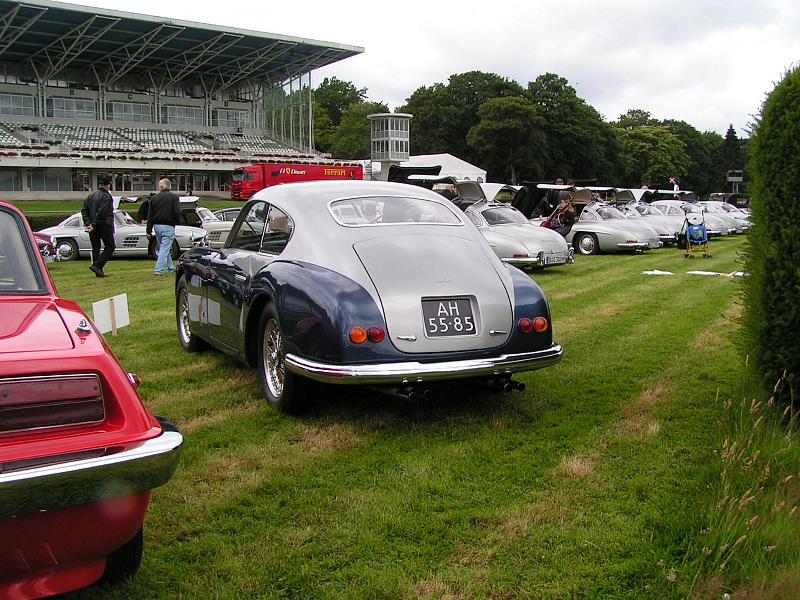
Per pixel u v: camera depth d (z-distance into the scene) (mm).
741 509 2920
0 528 2037
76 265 15273
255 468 3760
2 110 58469
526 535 3010
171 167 57812
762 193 4062
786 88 3902
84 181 56000
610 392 5160
